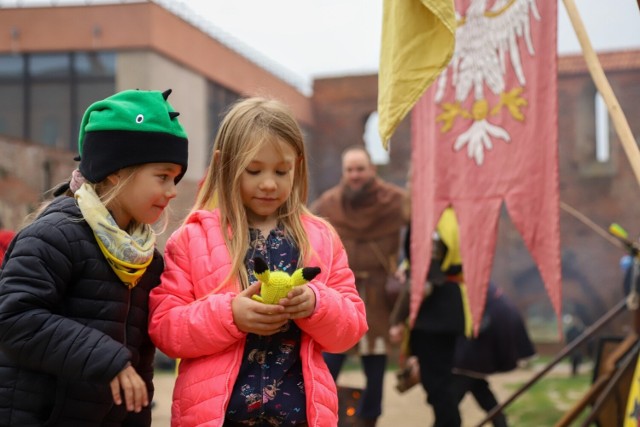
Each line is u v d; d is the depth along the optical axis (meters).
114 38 18.52
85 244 2.28
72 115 19.03
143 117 2.32
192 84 19.86
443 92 4.23
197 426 2.33
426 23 3.20
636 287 4.93
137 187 2.32
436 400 5.09
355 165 6.36
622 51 22.03
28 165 14.65
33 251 2.21
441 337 5.06
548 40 3.85
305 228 2.59
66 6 18.86
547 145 3.84
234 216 2.49
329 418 2.41
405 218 5.36
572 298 21.11
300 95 25.36
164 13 18.73
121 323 2.33
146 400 2.17
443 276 4.91
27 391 2.25
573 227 21.83
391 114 3.22
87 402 2.28
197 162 19.81
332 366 5.37
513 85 3.96
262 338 2.44
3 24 19.23
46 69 19.14
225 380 2.34
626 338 4.91
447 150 4.23
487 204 4.04
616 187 21.97
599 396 4.75
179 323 2.35
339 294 2.46
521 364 14.14
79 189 2.33
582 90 22.33
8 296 2.16
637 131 21.77
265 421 2.42
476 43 4.10
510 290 21.12
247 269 2.48
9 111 19.30
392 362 14.27
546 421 7.26
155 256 2.51
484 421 5.14
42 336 2.13
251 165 2.45
